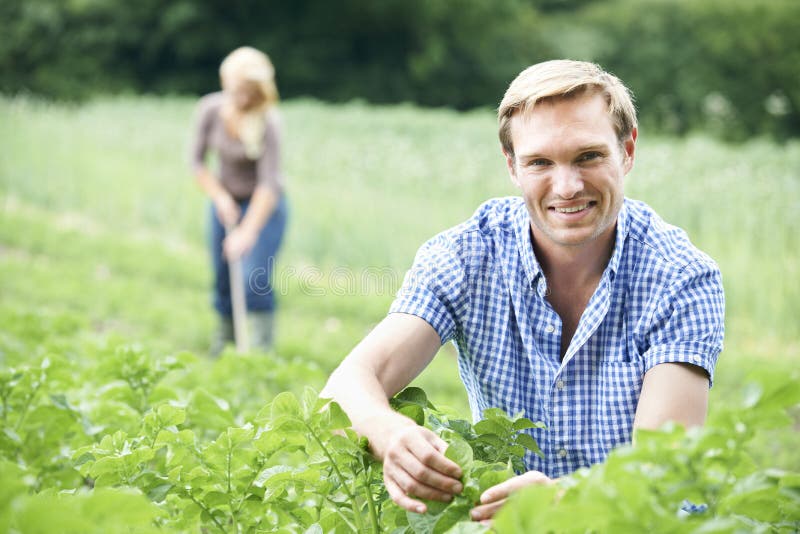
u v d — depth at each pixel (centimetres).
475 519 194
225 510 243
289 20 3991
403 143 1916
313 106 2848
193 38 3844
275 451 234
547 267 258
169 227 1494
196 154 805
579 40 4134
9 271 1127
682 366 243
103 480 235
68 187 1617
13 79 3778
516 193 1533
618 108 241
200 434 334
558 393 256
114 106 2744
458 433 229
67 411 311
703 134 3891
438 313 256
